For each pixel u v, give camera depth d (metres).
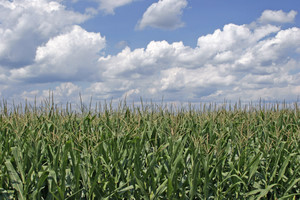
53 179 3.64
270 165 4.71
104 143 4.73
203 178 4.27
